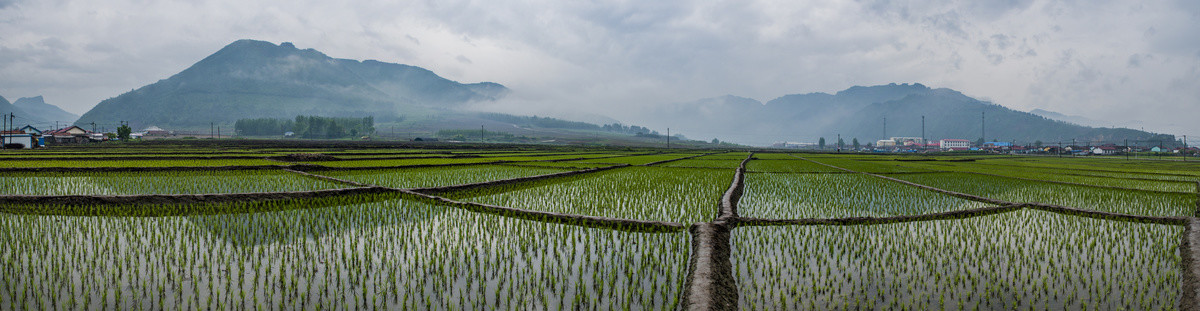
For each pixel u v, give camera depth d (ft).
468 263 29.53
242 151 164.66
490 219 41.68
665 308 23.41
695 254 30.40
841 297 25.26
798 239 36.52
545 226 39.27
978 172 104.83
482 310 23.04
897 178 87.66
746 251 33.17
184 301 23.06
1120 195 63.72
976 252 33.17
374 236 35.37
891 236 37.65
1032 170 115.65
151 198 47.16
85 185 62.75
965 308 24.00
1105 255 32.89
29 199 45.70
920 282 27.45
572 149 288.10
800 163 144.97
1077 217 45.93
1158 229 40.88
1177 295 25.63
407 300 24.03
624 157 170.30
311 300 23.66
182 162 101.14
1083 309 23.85
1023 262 31.14
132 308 22.15
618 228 39.17
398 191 56.95
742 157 198.39
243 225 37.78
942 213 45.85
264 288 24.91
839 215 47.88
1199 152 378.32
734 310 23.29
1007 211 49.16
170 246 31.48
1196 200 58.13
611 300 24.34
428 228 38.14
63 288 24.25
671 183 73.77
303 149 194.70
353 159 124.16
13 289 23.91
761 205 54.03
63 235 33.83
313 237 34.65
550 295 24.90
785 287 26.43
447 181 72.64
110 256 29.27
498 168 102.27
